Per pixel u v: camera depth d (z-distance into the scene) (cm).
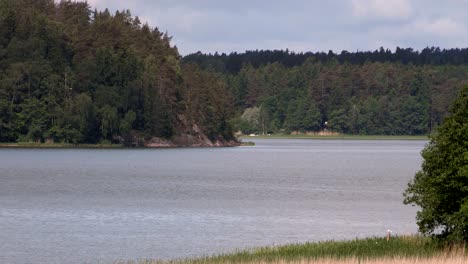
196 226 14562
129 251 11944
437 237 10119
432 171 9888
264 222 15312
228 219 15675
